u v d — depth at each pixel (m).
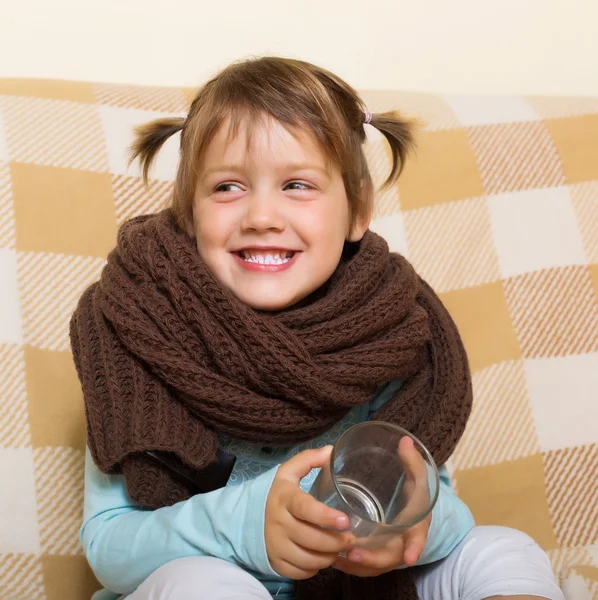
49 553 1.09
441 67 1.70
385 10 1.66
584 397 1.27
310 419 0.96
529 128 1.41
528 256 1.33
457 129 1.39
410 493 0.77
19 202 1.21
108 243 1.24
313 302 1.08
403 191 1.34
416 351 1.05
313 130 0.99
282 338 0.93
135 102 1.34
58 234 1.22
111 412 0.95
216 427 0.96
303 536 0.78
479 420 1.25
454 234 1.33
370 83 1.68
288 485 0.81
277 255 1.00
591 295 1.32
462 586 0.95
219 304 0.95
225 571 0.81
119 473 0.96
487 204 1.35
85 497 1.03
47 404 1.14
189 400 0.94
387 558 0.82
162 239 1.00
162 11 1.58
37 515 1.10
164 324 0.96
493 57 1.71
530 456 1.24
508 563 0.93
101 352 0.99
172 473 0.97
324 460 0.82
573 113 1.44
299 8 1.63
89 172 1.26
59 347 1.17
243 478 1.02
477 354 1.28
